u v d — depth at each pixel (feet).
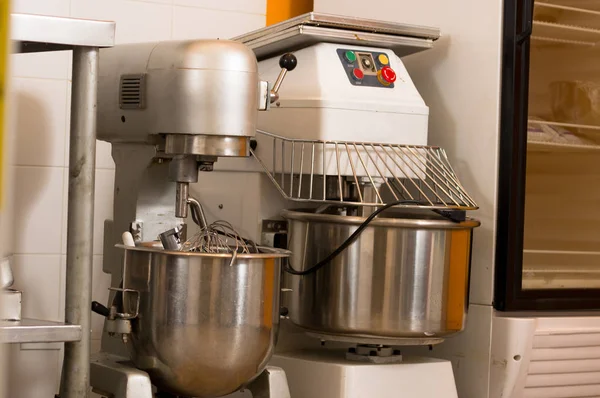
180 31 7.39
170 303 4.40
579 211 7.22
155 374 4.57
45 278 6.80
